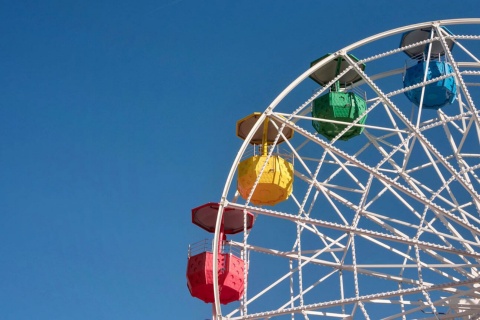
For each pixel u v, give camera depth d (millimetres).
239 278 28688
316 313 24359
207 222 30391
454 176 23750
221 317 23078
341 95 29766
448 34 26859
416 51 31672
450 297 24391
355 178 27094
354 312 24531
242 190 28922
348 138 30391
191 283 28562
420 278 22609
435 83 29469
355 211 23828
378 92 24953
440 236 24875
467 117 25781
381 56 25844
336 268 26438
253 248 27828
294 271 25656
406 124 24391
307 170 24516
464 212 25516
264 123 29578
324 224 23672
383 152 28812
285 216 23844
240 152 24500
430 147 24031
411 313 24250
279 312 22734
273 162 28406
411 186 26406
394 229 25875
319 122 29797
